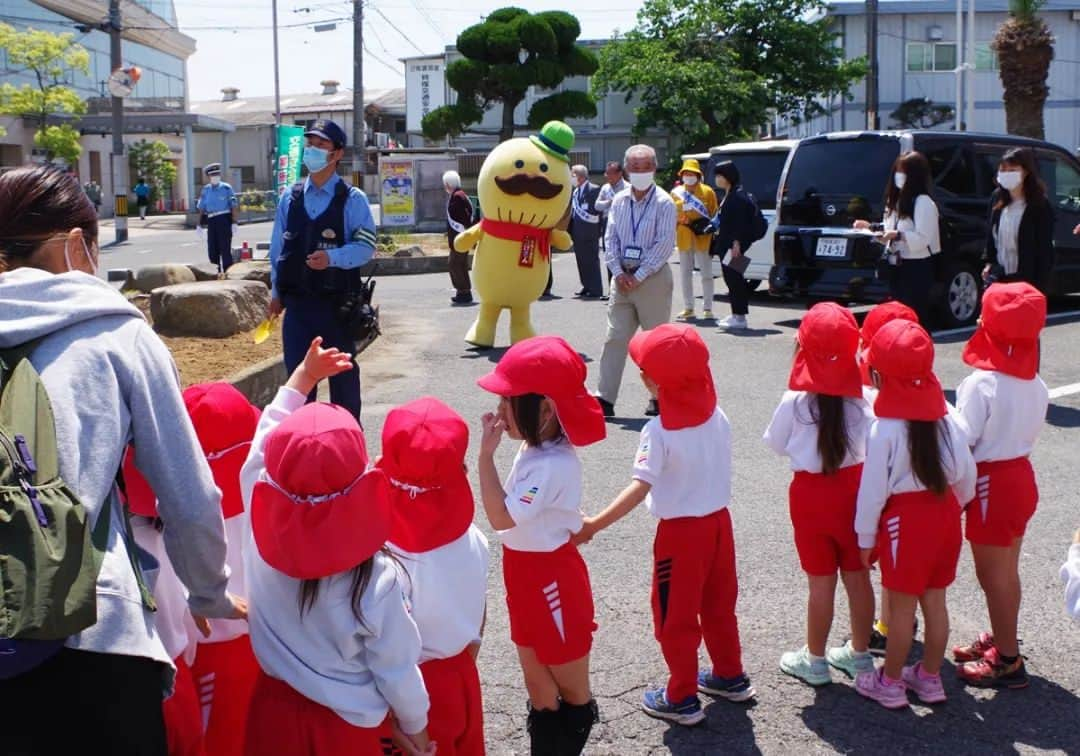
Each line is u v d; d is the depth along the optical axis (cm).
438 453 294
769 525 605
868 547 407
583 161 3894
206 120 4819
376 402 903
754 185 1477
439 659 306
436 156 2928
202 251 2725
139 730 228
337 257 653
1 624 202
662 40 3834
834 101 4122
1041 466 714
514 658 452
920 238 879
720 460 399
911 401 391
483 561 314
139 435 240
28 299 236
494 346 1170
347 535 251
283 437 254
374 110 6538
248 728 276
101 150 4819
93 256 262
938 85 3847
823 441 409
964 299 1232
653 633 474
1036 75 2481
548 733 358
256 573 272
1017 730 396
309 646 264
